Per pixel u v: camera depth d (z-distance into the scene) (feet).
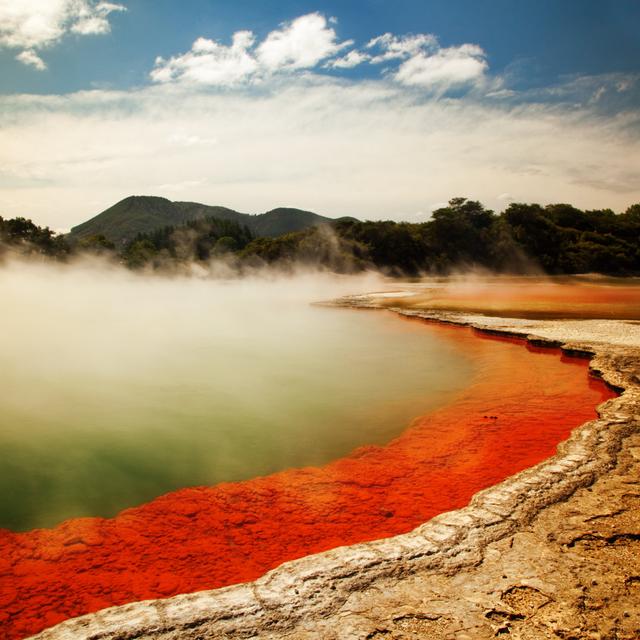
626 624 9.95
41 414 29.84
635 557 12.27
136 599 13.34
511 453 22.15
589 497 15.40
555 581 11.38
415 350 48.75
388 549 12.84
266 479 20.88
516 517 14.24
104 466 22.67
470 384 35.35
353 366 42.22
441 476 20.22
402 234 225.76
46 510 18.67
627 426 21.66
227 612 10.65
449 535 13.39
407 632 9.91
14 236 180.34
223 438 25.77
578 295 104.94
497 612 10.42
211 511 18.25
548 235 217.36
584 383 33.81
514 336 51.62
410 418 28.32
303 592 11.25
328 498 18.86
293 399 32.76
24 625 12.35
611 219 245.45
